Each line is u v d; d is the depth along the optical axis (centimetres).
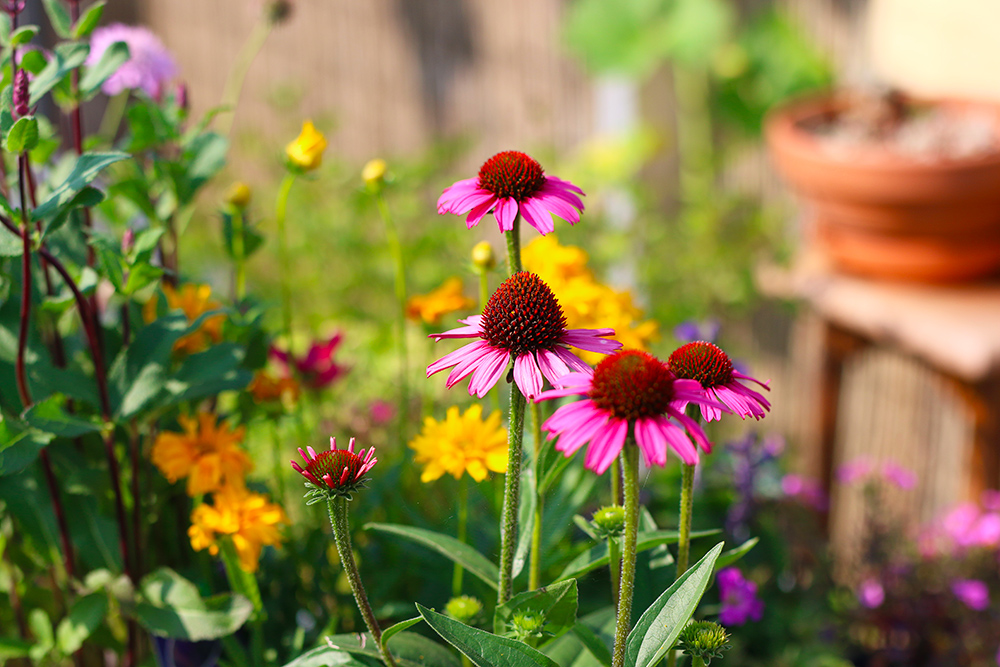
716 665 133
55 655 119
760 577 144
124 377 116
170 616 114
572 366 97
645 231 238
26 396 113
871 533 167
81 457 120
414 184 245
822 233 196
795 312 219
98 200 110
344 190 254
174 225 127
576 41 260
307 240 241
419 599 121
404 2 290
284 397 130
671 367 98
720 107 266
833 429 201
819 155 178
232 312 118
